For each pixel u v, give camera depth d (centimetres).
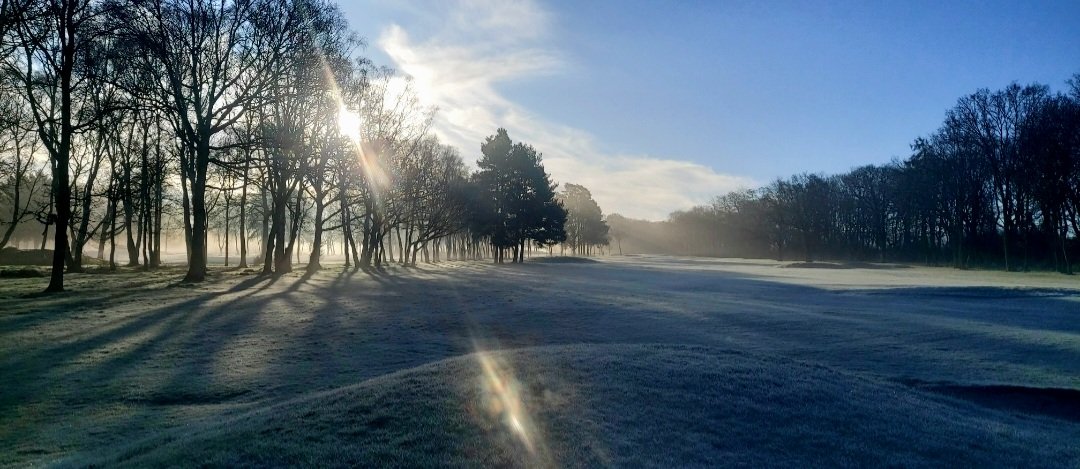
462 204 6575
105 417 909
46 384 1083
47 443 788
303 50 3058
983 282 4122
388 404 709
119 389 1062
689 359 960
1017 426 847
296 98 3238
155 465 576
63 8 2384
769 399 769
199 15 2888
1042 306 2495
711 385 809
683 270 6262
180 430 766
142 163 4297
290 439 622
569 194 12219
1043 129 5969
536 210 7431
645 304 2369
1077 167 5725
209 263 7388
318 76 3216
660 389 777
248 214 6250
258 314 1980
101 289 2712
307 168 3884
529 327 1816
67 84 2505
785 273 5741
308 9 3095
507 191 7356
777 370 933
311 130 3884
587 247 14612
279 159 3662
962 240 7800
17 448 767
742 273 5600
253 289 2892
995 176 6769
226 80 3053
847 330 1761
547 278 4206
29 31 2378
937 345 1543
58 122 2761
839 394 823
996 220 7688
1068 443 750
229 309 2091
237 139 3362
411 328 1767
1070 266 6306
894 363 1339
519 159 7250
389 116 4762
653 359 939
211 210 5694
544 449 594
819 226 10438
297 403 789
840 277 4878
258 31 2966
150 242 4934
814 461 602
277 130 3509
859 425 708
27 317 1808
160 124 4153
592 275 4800
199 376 1157
